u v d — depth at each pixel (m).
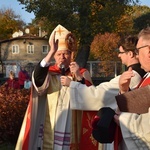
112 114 2.20
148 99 2.13
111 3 25.59
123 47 2.93
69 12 24.44
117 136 2.29
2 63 34.88
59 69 3.75
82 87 3.32
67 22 24.47
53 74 3.74
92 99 3.22
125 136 2.07
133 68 2.86
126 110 2.16
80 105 3.28
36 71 3.51
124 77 2.40
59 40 3.63
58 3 24.45
